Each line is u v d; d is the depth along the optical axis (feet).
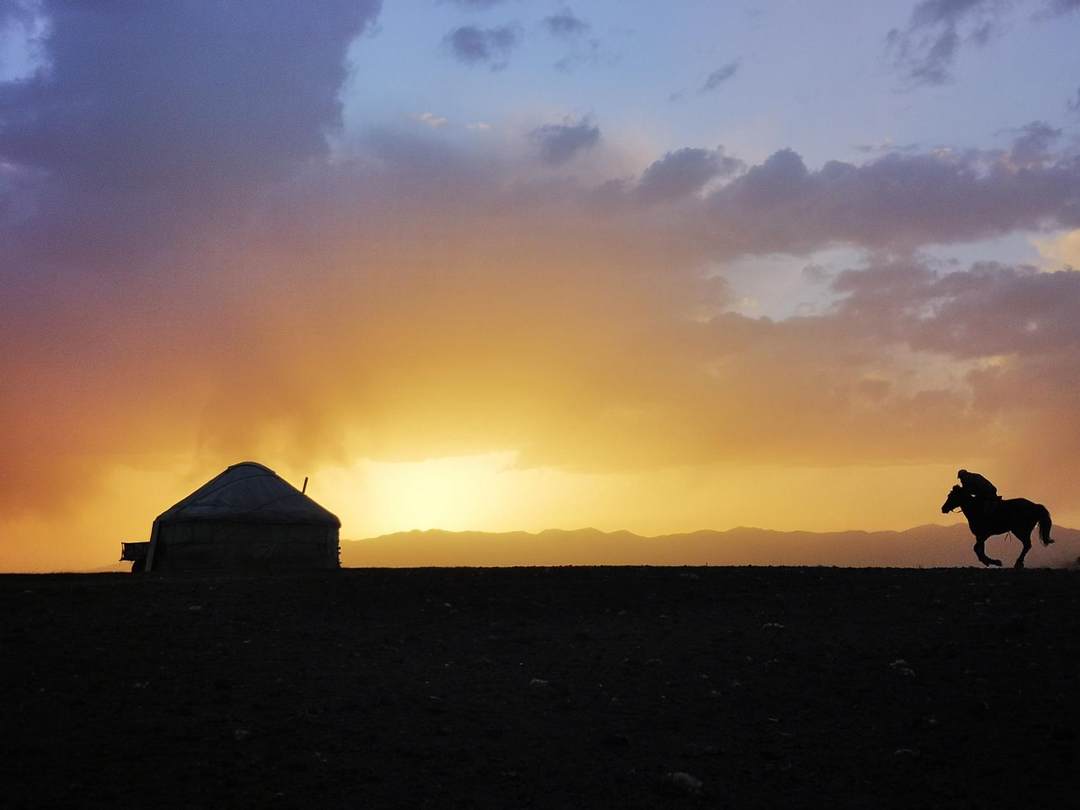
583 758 36.47
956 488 84.53
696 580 69.46
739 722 40.24
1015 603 58.29
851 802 32.94
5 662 45.88
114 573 83.25
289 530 102.06
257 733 37.70
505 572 75.56
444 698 42.68
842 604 60.44
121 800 31.53
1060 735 37.35
